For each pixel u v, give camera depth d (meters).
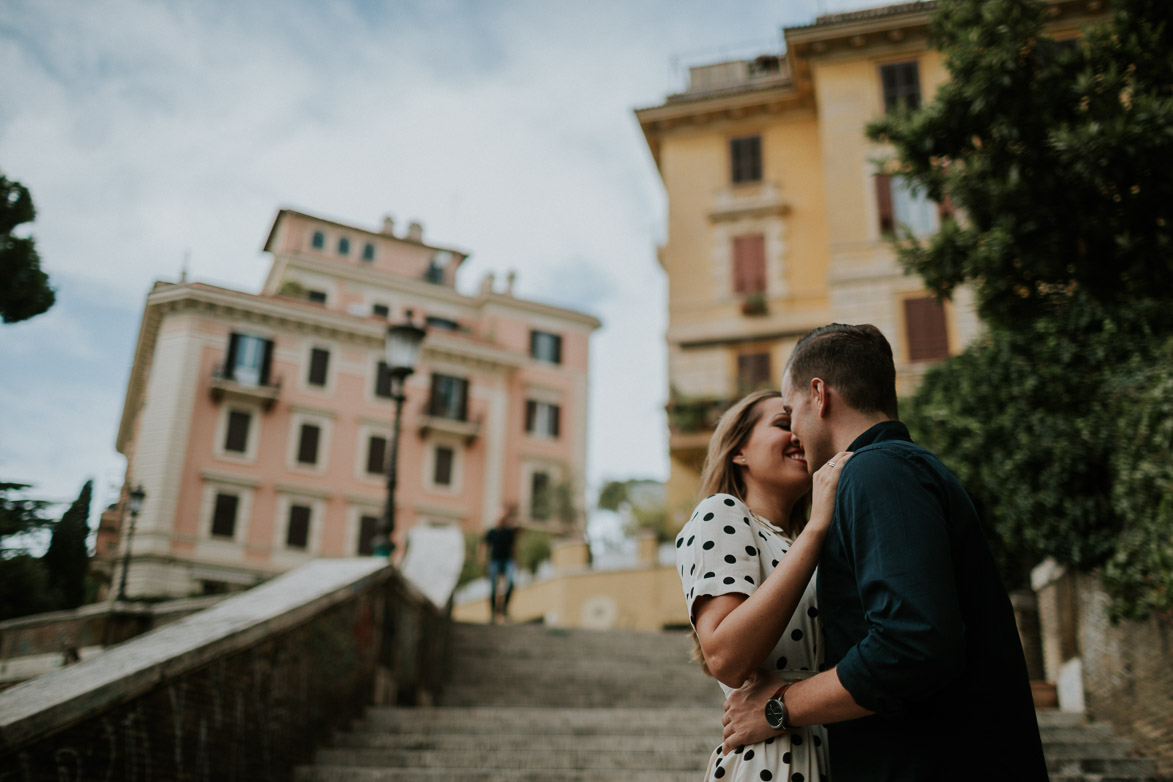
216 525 32.97
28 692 4.09
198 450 33.25
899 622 1.75
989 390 8.33
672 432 23.77
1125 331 7.35
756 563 2.16
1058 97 7.71
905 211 22.19
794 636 2.16
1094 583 7.12
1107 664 6.85
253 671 5.59
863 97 23.19
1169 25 7.38
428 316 40.94
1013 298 8.47
